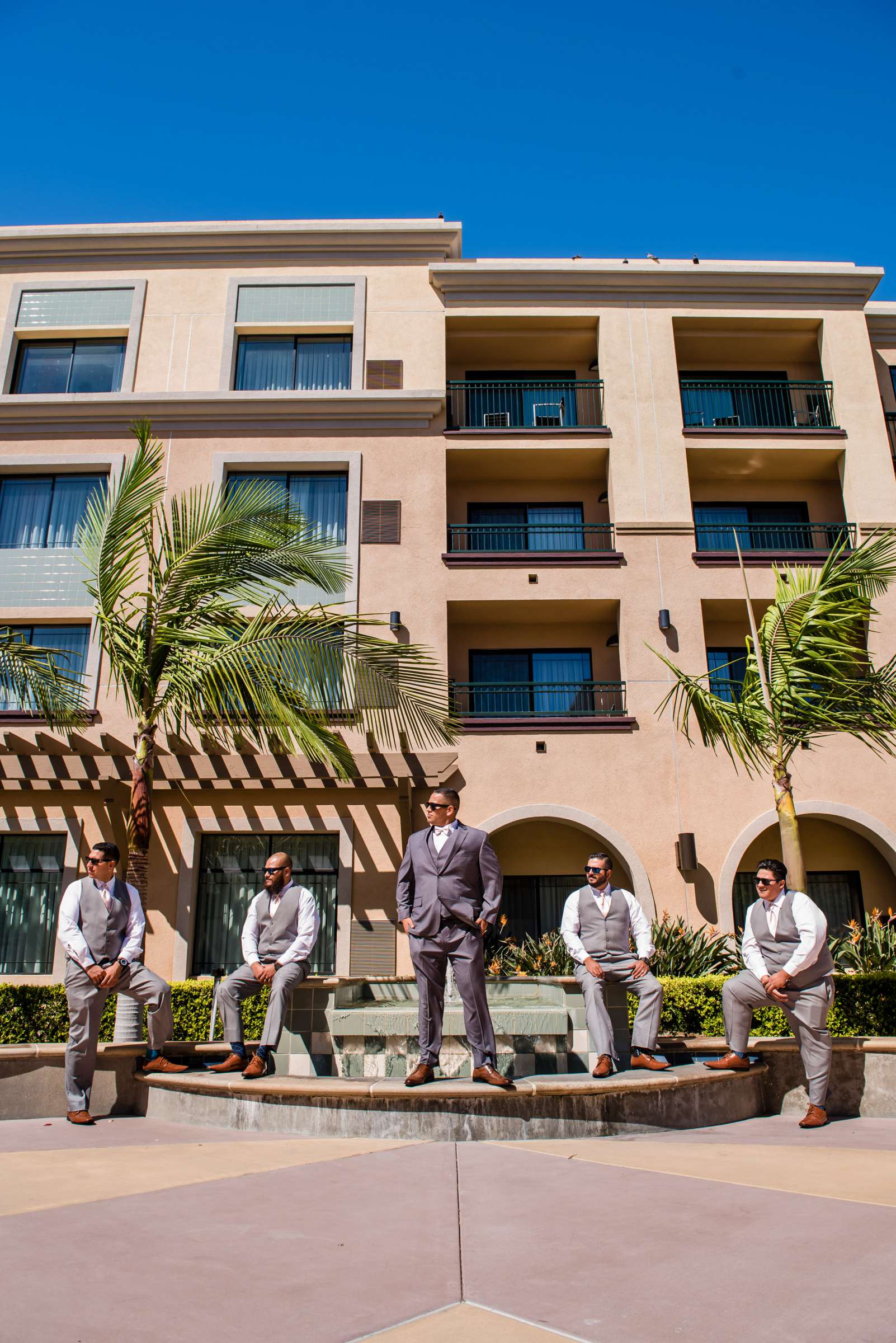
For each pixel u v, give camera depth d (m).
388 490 16.33
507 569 16.06
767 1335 2.49
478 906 6.11
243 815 14.53
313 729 10.36
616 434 16.94
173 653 10.41
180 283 17.69
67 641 15.80
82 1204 3.84
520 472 17.77
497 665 17.28
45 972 14.16
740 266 18.12
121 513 10.73
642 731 15.16
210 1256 3.18
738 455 17.28
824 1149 5.21
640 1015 6.81
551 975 12.39
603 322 17.58
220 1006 6.84
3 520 16.20
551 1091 5.70
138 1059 6.89
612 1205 3.86
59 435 16.50
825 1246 3.25
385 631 15.50
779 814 10.27
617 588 16.05
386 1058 6.68
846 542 10.91
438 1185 4.23
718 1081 6.55
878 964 11.62
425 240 17.89
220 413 16.55
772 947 6.69
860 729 10.55
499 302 17.64
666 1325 2.57
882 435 17.17
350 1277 2.99
